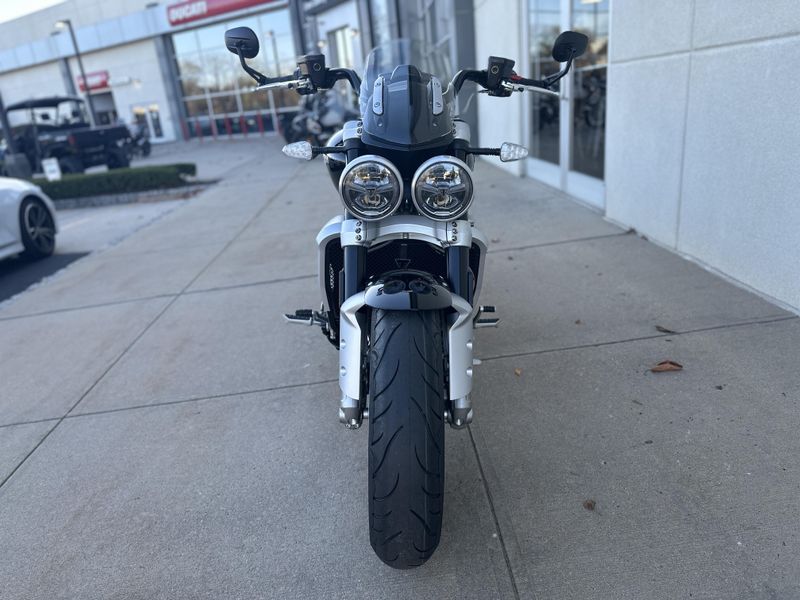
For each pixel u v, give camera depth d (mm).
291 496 2494
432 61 8797
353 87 2760
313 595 2008
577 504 2299
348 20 21859
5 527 2457
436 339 1938
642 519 2195
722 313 3615
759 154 3617
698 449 2520
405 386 1821
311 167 13016
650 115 4801
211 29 30547
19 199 6648
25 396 3537
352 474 2604
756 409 2725
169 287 5266
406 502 1786
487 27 9555
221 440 2920
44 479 2750
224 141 29359
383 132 2133
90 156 17062
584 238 5324
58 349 4164
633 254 4770
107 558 2246
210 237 7035
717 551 2025
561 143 7102
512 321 3852
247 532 2314
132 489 2623
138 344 4113
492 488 2424
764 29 3447
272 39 29547
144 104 33500
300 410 3123
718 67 3889
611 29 5266
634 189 5215
